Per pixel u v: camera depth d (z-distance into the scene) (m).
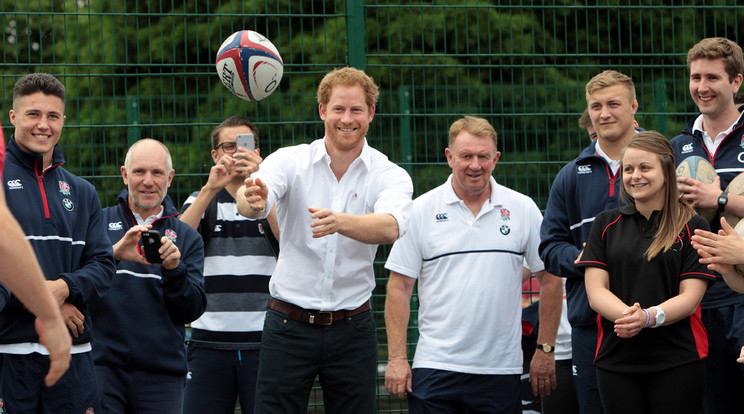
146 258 7.81
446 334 8.45
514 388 8.51
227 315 9.28
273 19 18.20
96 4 20.50
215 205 9.47
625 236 7.36
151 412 8.27
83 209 7.65
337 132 7.48
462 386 8.36
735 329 8.16
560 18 17.72
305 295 7.58
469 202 8.72
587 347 8.19
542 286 8.92
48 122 7.32
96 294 7.39
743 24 17.02
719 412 8.38
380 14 17.02
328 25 17.95
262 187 6.86
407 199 7.43
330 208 7.65
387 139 11.38
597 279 7.38
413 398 8.55
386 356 11.71
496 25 17.55
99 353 8.20
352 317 7.67
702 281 7.11
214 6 19.22
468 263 8.50
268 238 9.34
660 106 11.55
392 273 8.84
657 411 7.11
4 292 6.84
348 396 7.68
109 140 13.66
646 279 7.20
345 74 7.54
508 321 8.53
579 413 8.98
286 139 12.05
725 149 8.48
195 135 14.62
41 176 7.40
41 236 7.23
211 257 9.41
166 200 8.91
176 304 8.26
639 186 7.27
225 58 9.18
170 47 19.75
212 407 9.24
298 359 7.57
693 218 7.29
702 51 8.45
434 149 11.35
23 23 19.41
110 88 20.58
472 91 12.84
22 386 7.10
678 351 7.10
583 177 8.49
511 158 12.34
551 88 17.48
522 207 8.82
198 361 9.32
